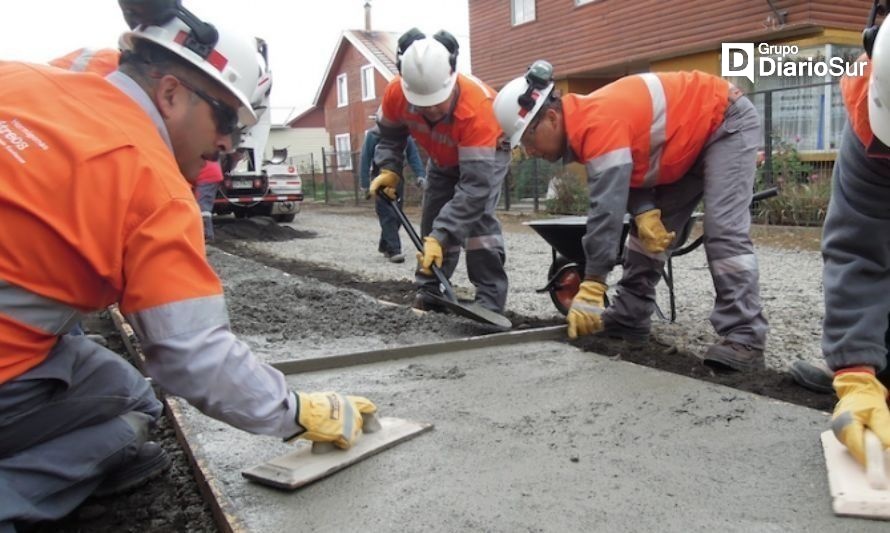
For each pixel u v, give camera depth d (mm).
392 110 4867
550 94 3654
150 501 2414
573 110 3643
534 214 15078
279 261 9188
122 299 1823
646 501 2143
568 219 5051
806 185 11359
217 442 2748
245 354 1966
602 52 16469
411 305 5742
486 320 4488
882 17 2197
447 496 2213
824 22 12273
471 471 2387
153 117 1916
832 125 12523
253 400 1993
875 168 2277
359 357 3824
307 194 29922
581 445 2578
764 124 11688
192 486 2504
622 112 3549
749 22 13211
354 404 2541
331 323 4863
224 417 1985
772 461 2395
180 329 1797
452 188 5051
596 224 3654
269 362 3688
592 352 3938
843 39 12531
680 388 3195
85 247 1724
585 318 3910
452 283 6965
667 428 2713
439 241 4500
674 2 14617
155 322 1792
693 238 9961
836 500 2033
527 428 2764
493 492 2230
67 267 1784
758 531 1955
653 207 3857
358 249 10602
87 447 2121
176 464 2682
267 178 14164
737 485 2229
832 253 2457
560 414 2908
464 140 4430
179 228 1799
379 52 29906
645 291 4160
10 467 1990
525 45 18656
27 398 1941
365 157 8766
